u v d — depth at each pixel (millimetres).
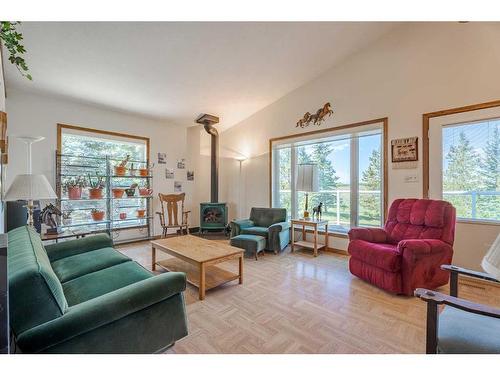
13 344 1070
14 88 3520
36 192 2008
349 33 3332
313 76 4223
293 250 4039
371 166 3787
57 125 3910
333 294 2439
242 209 5594
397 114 3383
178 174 5457
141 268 2045
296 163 4711
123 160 4516
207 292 2488
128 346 1308
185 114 4934
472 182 2869
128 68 3277
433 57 3092
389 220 3066
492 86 2695
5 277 836
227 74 3770
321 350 1601
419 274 2354
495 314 986
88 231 3934
